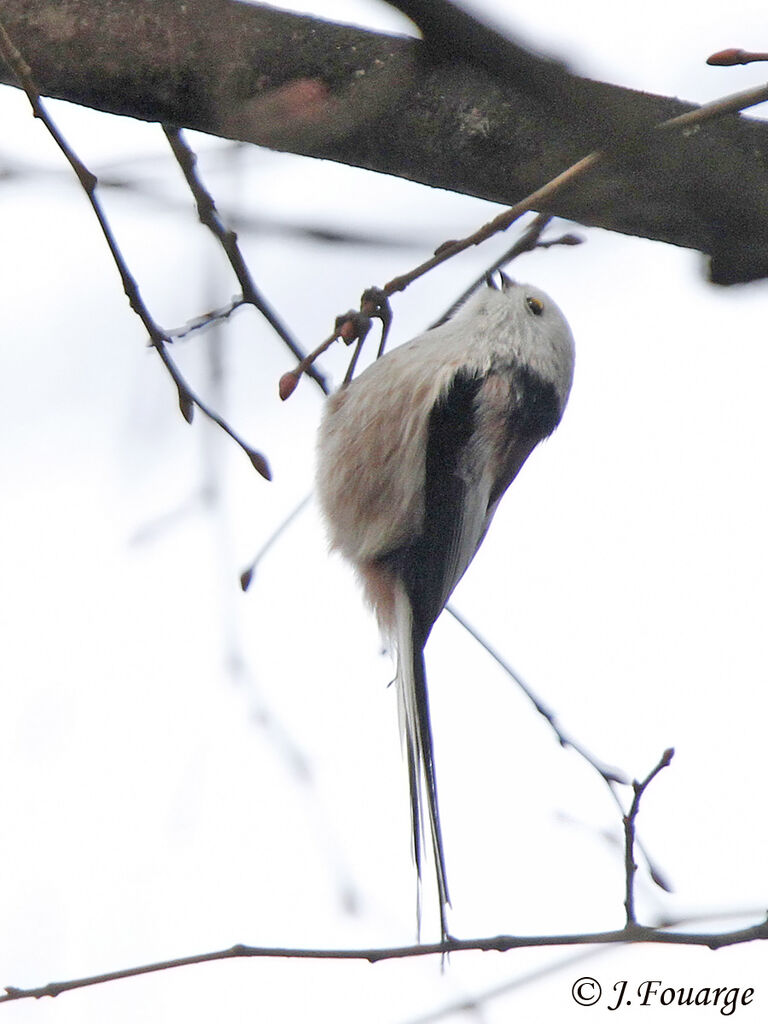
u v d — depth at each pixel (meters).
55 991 6.60
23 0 6.76
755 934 6.29
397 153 6.87
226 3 6.78
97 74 6.74
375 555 9.12
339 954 6.52
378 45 6.72
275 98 6.68
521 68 4.94
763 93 5.43
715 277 7.00
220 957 6.61
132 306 6.32
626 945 6.37
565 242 7.18
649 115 6.22
